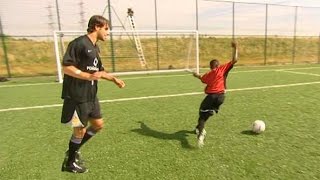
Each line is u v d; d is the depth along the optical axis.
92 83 3.19
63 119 3.18
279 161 3.74
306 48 27.05
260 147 4.27
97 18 3.09
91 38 3.11
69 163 3.46
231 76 14.52
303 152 4.06
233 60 4.52
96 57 3.12
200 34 21.45
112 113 6.66
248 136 4.80
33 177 3.36
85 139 3.56
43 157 4.01
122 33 18.14
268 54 25.88
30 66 19.36
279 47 26.77
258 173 3.39
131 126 5.52
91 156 3.97
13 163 3.80
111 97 8.84
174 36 21.69
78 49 2.97
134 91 10.05
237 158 3.85
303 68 19.17
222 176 3.32
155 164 3.67
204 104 4.41
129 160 3.82
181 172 3.43
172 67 20.78
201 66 22.02
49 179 3.30
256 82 12.07
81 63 3.02
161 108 7.17
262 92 9.49
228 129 5.21
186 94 9.30
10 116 6.52
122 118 6.16
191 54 22.45
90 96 3.19
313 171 3.45
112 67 18.77
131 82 12.78
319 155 3.95
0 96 9.41
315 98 8.34
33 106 7.65
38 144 4.57
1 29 16.55
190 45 21.83
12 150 4.29
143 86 11.34
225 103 7.61
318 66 20.83
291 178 3.26
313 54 26.53
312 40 26.84
